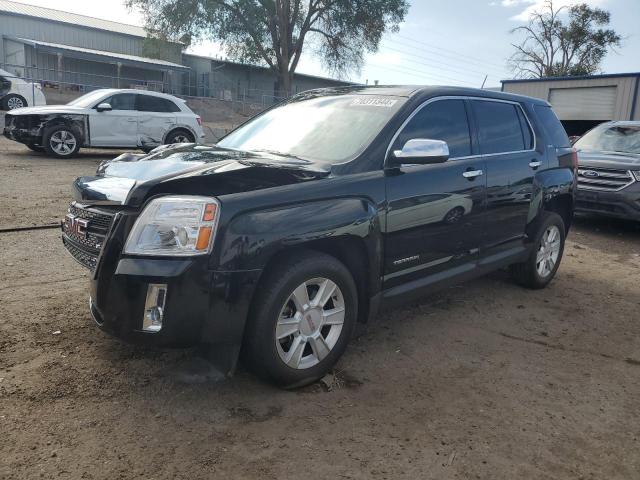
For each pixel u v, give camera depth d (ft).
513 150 16.67
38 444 8.95
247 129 15.65
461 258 14.65
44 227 22.11
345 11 122.93
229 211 9.70
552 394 11.63
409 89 14.17
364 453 9.25
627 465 9.33
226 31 121.39
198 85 141.28
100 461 8.64
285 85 126.11
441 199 13.46
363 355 12.96
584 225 31.94
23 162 40.47
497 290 18.61
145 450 8.98
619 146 31.09
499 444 9.72
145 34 138.41
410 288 13.20
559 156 18.60
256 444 9.31
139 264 9.49
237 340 10.02
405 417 10.41
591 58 151.94
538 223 17.66
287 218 10.26
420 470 8.90
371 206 11.66
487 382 11.99
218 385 11.10
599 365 13.19
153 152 13.38
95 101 44.60
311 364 11.14
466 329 14.98
